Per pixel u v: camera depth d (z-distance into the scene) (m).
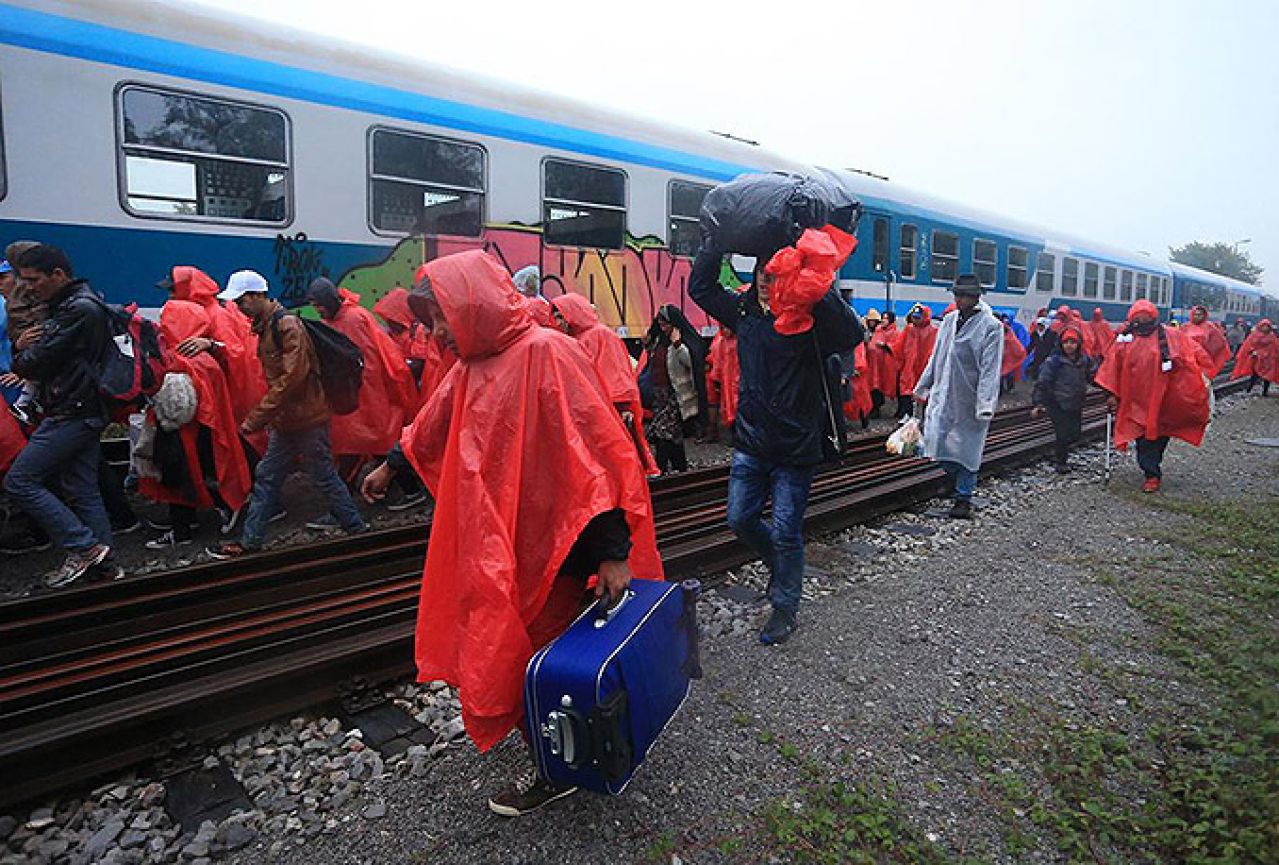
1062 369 8.08
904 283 12.97
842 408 3.77
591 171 8.23
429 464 2.48
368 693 3.28
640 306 8.88
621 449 2.26
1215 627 4.04
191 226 5.73
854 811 2.55
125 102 5.40
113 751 2.78
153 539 5.20
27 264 3.89
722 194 3.56
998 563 5.13
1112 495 7.23
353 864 2.32
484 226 7.34
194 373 4.77
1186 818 2.53
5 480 4.00
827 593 4.54
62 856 2.38
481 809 2.55
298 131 6.16
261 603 4.00
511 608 2.16
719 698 3.27
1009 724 3.11
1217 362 14.26
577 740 2.11
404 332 6.41
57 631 3.60
